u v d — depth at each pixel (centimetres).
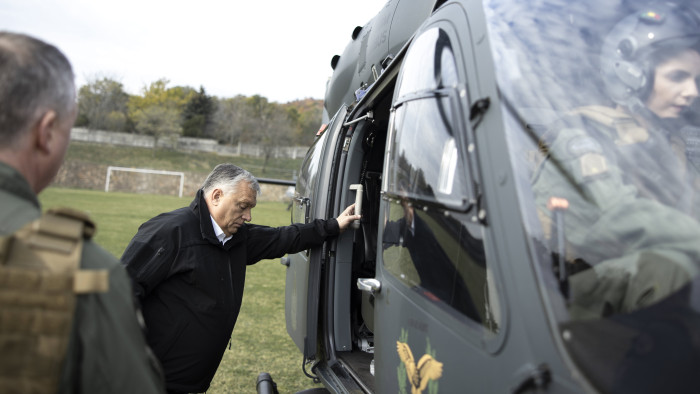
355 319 356
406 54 238
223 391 411
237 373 452
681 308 111
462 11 186
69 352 91
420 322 176
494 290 138
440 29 199
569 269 127
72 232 95
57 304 89
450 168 167
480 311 144
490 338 137
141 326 109
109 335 97
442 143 175
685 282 114
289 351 512
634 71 167
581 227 134
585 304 121
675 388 102
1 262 89
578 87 161
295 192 471
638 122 161
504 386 129
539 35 169
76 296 93
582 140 149
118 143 6469
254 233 299
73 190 3594
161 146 6688
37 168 109
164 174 4359
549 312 120
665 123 165
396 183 214
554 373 115
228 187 262
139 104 8300
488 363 136
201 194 270
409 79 219
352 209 332
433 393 162
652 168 148
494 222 141
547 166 142
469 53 170
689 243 121
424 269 180
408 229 197
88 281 92
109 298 100
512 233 134
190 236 260
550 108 154
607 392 105
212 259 264
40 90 103
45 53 106
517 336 127
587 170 143
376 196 366
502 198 140
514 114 148
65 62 111
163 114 6831
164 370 259
